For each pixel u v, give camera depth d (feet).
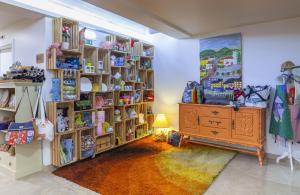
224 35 12.38
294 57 10.50
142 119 14.88
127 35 13.94
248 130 10.46
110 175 9.14
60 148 9.87
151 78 15.80
